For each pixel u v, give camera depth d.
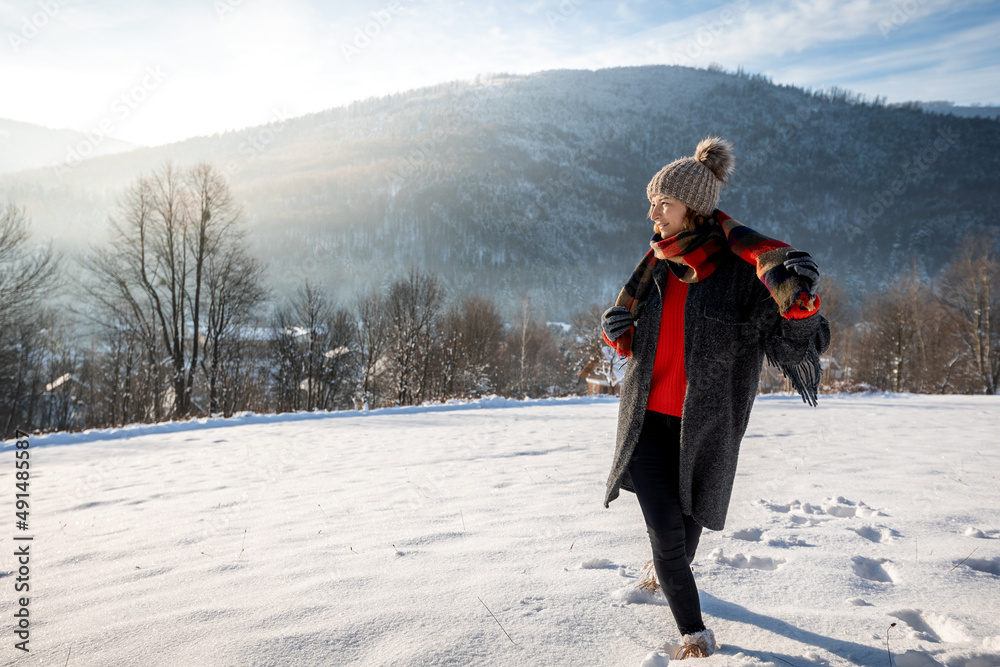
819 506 3.41
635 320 2.00
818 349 1.66
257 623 1.86
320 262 155.50
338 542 2.93
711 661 1.54
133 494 5.01
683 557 1.72
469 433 9.21
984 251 36.47
